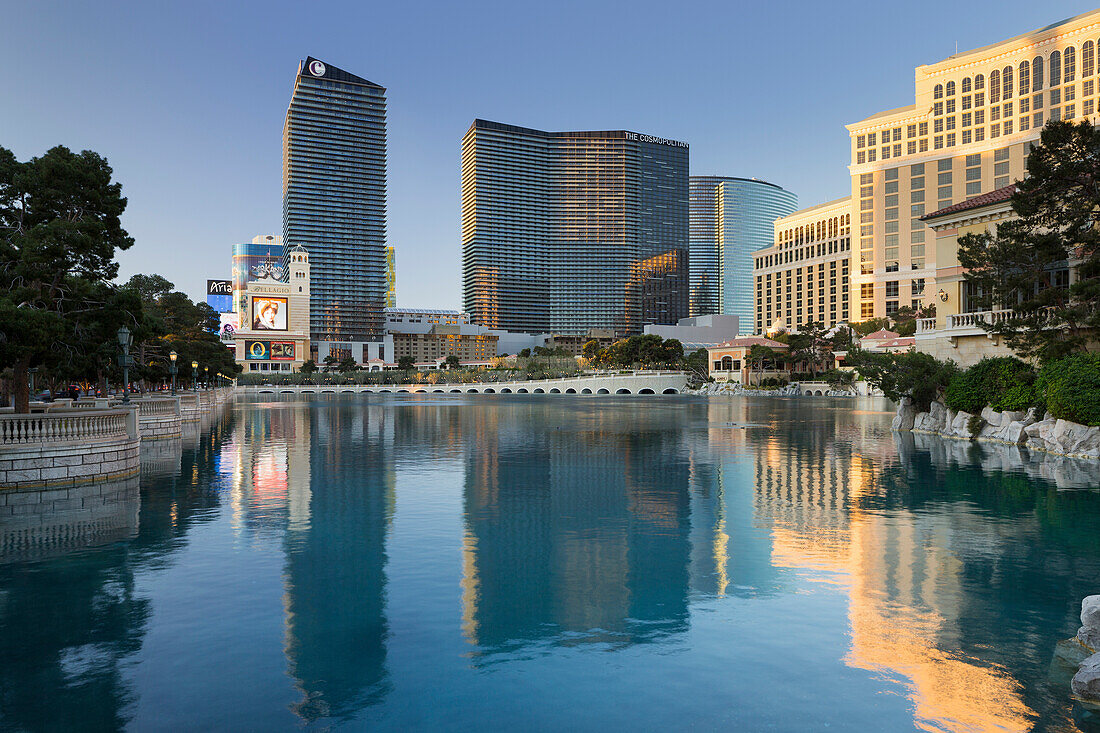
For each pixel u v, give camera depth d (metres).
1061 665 8.79
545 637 9.88
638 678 8.50
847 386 123.94
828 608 11.00
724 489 22.73
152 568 13.48
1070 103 137.62
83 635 9.95
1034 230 37.66
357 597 11.71
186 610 11.06
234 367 114.75
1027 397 33.62
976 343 39.81
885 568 13.23
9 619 10.65
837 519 17.80
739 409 81.12
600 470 27.66
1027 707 7.67
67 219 27.80
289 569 13.41
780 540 15.59
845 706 7.71
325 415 72.19
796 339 145.88
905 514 18.33
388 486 23.78
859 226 176.50
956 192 158.00
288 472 27.27
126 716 7.57
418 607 11.20
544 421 60.00
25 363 26.69
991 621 10.34
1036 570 12.99
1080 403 28.89
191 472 27.30
